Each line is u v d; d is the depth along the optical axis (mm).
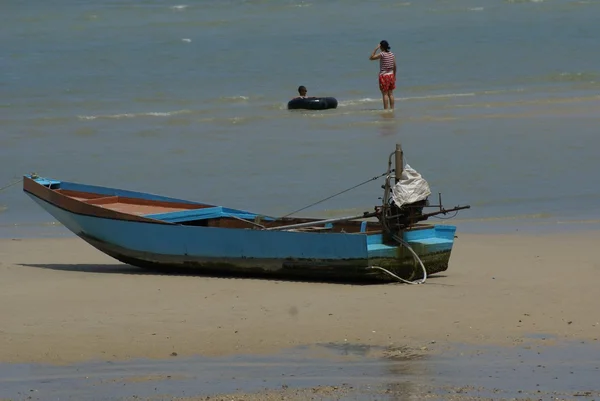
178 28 191000
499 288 46469
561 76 140000
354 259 47031
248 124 106250
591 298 44281
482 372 34125
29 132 103500
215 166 85750
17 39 180125
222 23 196000
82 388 32969
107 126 106688
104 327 40531
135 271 52656
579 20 192375
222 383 33281
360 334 39031
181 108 119875
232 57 159500
